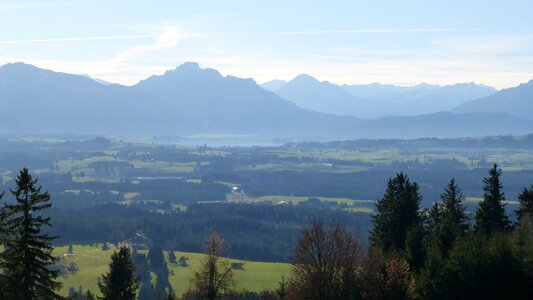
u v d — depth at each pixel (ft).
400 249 207.92
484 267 163.22
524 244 171.73
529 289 160.76
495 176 237.04
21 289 148.77
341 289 189.47
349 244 197.98
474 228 234.99
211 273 223.71
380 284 175.73
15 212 147.95
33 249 150.30
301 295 193.26
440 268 172.76
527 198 226.58
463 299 164.55
